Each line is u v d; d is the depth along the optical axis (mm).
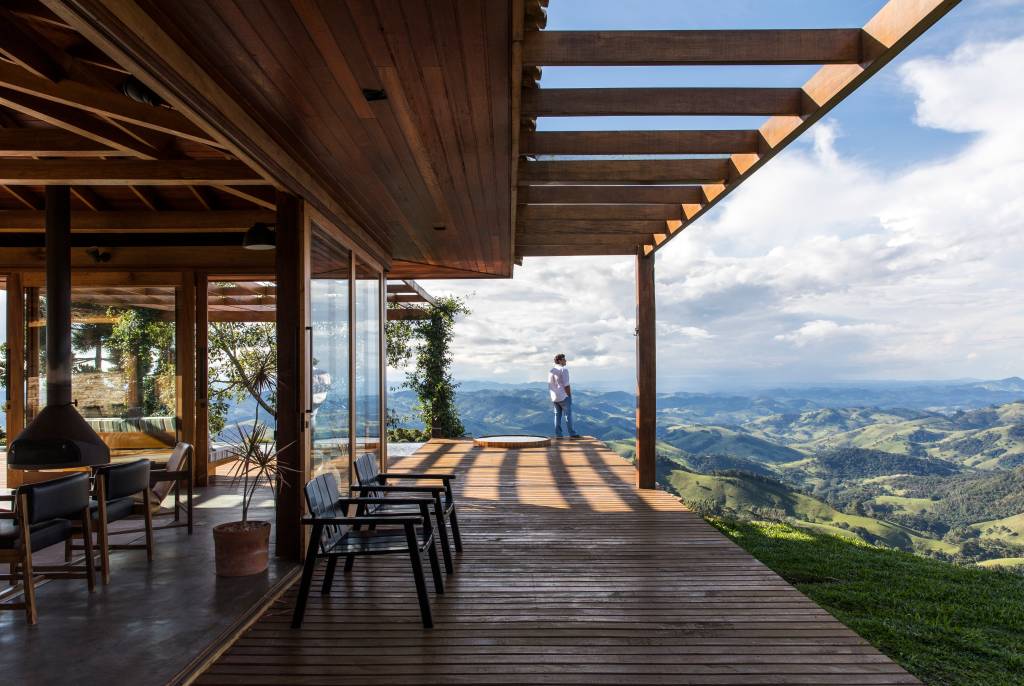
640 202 5695
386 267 7656
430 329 15031
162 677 2594
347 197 5117
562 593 3770
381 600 3662
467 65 2732
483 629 3215
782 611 3463
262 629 3229
